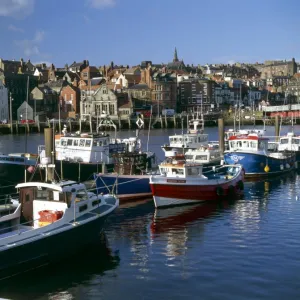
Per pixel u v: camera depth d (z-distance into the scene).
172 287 22.30
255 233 30.06
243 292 21.59
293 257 25.62
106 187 36.00
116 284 22.70
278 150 62.25
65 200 25.58
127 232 30.89
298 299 20.86
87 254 26.53
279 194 43.12
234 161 52.41
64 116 167.75
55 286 22.48
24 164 42.69
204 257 25.89
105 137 49.94
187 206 38.19
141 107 172.12
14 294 21.73
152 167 52.88
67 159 48.50
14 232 24.19
